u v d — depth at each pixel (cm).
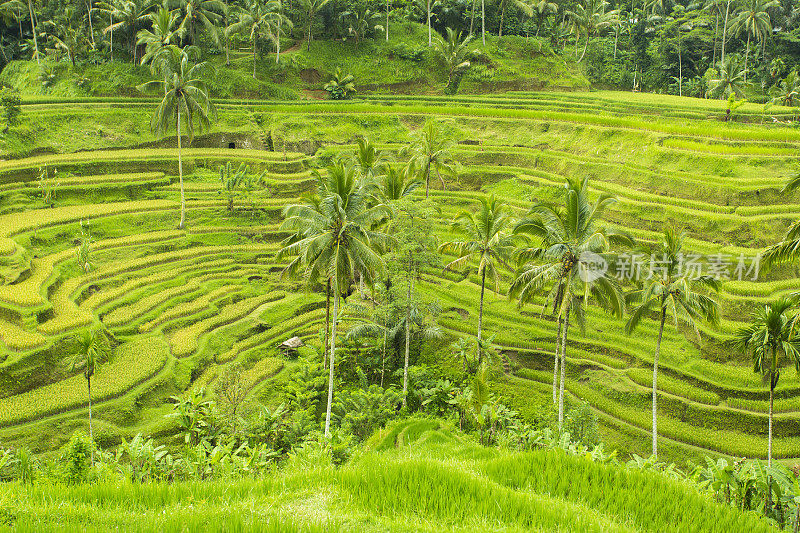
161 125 5231
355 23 8975
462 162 6631
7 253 4206
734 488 1825
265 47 8419
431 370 3812
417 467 1441
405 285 3700
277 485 1422
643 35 10619
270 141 7088
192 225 5481
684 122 6769
